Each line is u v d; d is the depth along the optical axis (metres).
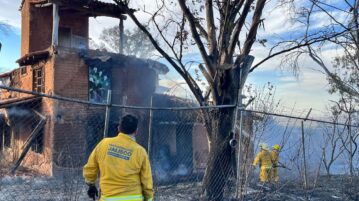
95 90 17.77
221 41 8.98
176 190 9.49
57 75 16.56
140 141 16.31
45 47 20.52
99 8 18.56
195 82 9.50
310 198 8.58
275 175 9.82
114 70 18.38
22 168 13.14
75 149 12.20
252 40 9.25
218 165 8.24
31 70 18.97
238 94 8.77
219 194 8.09
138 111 16.77
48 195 7.07
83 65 17.34
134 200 4.05
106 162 4.08
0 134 18.09
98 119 16.17
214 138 8.35
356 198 8.98
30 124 16.81
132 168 4.08
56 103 15.99
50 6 19.77
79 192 6.62
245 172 7.95
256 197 7.92
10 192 7.68
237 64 8.95
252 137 7.95
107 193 4.04
